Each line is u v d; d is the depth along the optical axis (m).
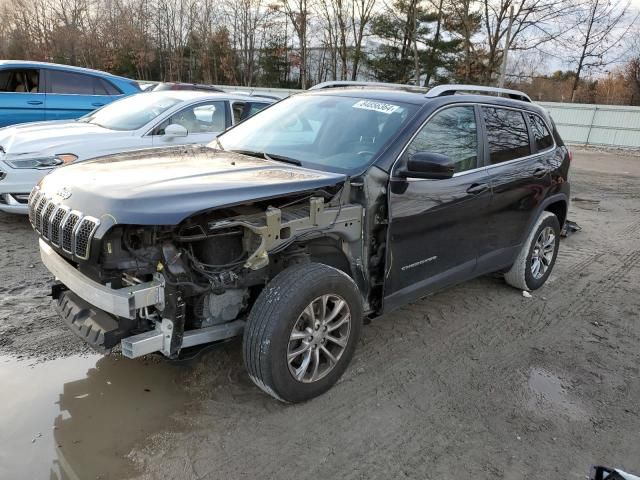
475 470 2.73
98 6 45.78
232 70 45.00
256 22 44.78
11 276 4.76
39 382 3.21
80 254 2.61
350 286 3.18
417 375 3.59
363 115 3.86
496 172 4.30
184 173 3.01
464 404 3.30
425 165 3.26
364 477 2.62
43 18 45.88
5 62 8.98
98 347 2.70
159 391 3.20
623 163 18.22
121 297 2.53
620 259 6.68
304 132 3.96
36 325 3.89
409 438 2.94
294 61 43.19
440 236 3.86
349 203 3.30
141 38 44.44
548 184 5.02
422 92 4.17
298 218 3.01
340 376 3.31
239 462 2.66
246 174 3.08
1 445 2.66
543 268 5.35
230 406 3.10
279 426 2.95
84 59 45.81
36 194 3.16
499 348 4.07
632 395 3.55
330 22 40.03
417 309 4.70
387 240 3.42
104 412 2.97
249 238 2.89
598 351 4.14
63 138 6.19
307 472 2.63
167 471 2.57
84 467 2.55
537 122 5.09
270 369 2.87
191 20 45.91
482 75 29.62
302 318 3.03
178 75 46.97
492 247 4.50
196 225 2.72
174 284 2.66
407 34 36.91
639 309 5.04
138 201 2.54
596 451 2.95
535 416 3.23
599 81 39.47
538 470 2.77
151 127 6.68
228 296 2.99
